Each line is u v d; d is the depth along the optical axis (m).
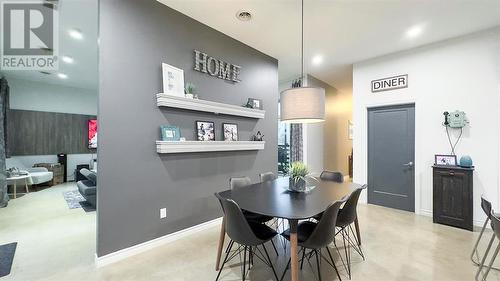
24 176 5.19
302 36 3.33
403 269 2.26
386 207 4.37
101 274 2.18
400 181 4.22
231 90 3.70
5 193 4.40
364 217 3.78
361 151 4.66
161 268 2.28
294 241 1.75
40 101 6.48
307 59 4.60
